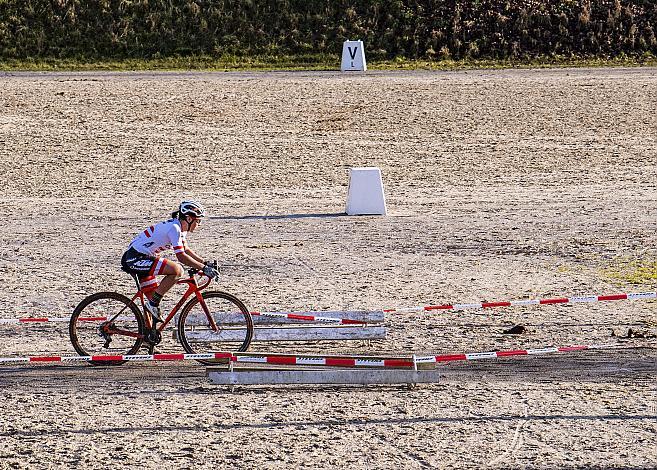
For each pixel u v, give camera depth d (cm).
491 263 3594
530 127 6819
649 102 7450
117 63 10069
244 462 1784
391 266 3553
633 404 2095
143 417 2039
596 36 9981
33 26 10600
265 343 2617
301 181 5494
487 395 2172
